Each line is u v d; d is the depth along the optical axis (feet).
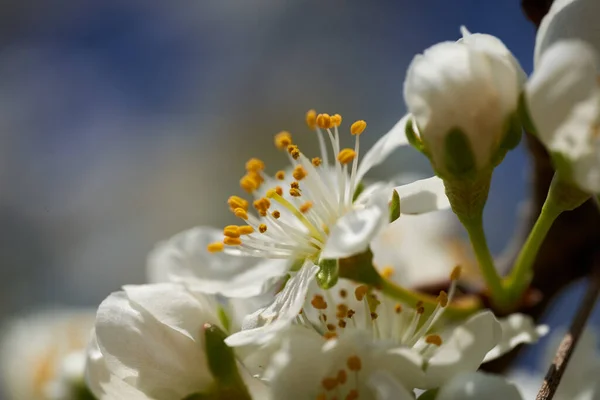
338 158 0.52
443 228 0.60
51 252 0.86
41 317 0.65
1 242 0.86
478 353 0.48
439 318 0.53
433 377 0.48
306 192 0.53
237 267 0.53
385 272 0.54
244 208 0.53
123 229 0.87
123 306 0.51
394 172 0.74
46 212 0.88
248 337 0.49
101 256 0.86
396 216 0.50
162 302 0.51
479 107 0.49
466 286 0.57
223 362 0.51
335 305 0.52
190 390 0.51
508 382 0.47
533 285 0.57
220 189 0.87
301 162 0.53
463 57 0.49
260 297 0.53
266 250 0.52
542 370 0.59
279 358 0.48
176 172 0.88
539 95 0.48
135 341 0.51
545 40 0.50
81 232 0.87
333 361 0.48
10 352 0.64
